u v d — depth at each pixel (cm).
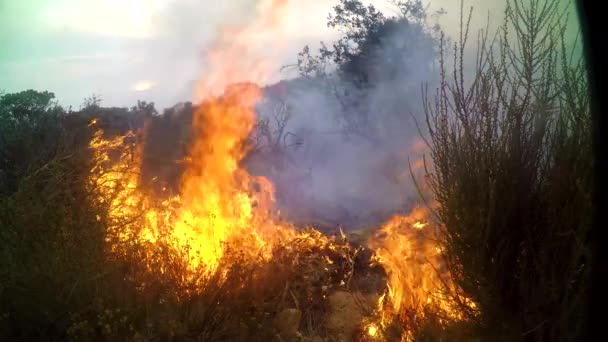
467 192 386
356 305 490
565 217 350
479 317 384
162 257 456
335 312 489
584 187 343
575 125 363
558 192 357
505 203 374
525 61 400
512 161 379
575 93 372
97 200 471
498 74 403
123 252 452
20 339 403
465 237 379
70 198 450
